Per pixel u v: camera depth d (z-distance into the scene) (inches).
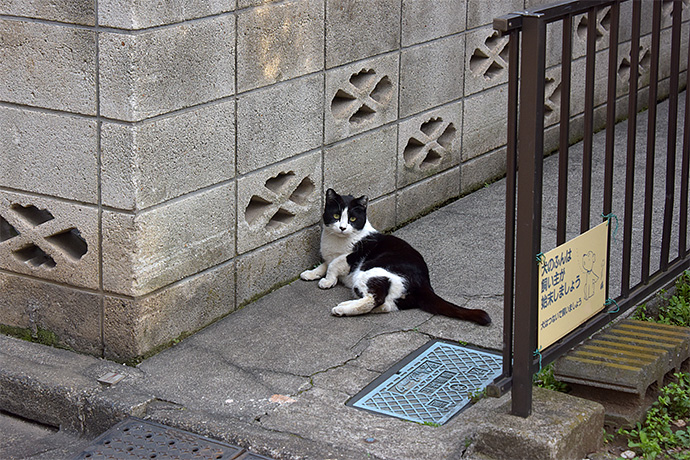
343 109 207.3
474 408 145.6
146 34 150.5
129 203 155.9
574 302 137.6
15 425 159.8
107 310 164.6
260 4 174.6
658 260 203.0
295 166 194.7
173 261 167.2
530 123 119.1
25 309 175.0
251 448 135.8
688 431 142.8
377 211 223.6
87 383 156.5
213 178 172.6
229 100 172.6
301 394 151.7
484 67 252.5
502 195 257.6
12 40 159.0
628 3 303.9
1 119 165.5
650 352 150.6
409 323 179.6
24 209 174.1
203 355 166.7
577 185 254.1
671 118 160.6
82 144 157.9
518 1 261.3
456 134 248.5
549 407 134.3
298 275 203.6
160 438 140.5
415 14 221.6
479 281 199.3
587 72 134.1
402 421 142.1
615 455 137.0
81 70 153.8
